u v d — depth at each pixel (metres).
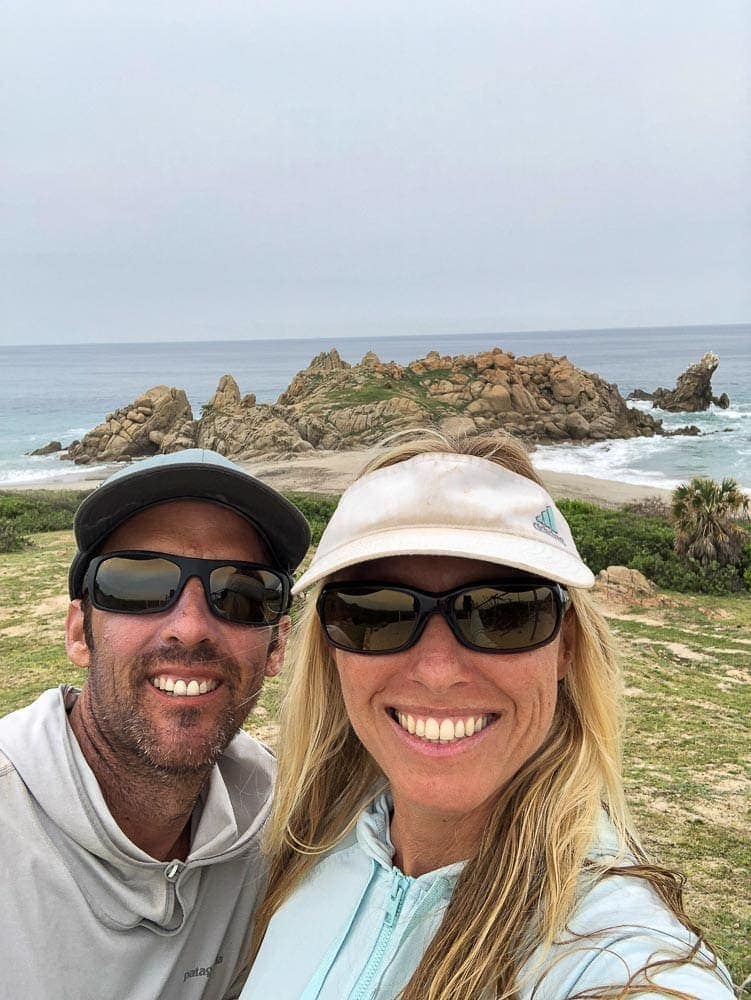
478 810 0.49
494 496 0.46
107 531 0.62
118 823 0.62
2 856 0.55
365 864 0.53
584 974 0.39
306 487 12.83
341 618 0.49
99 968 0.57
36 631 4.07
